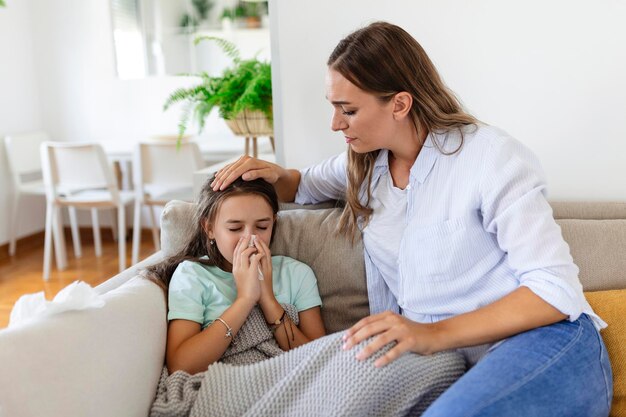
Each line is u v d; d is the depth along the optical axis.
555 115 1.69
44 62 4.55
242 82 2.17
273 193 1.42
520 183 1.18
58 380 0.97
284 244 1.50
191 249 1.44
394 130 1.29
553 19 1.64
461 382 1.01
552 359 1.05
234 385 1.13
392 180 1.42
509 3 1.65
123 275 1.42
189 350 1.22
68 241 4.57
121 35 4.48
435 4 1.69
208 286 1.35
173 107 4.46
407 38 1.28
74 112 4.60
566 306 1.09
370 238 1.42
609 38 1.62
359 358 1.05
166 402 1.15
